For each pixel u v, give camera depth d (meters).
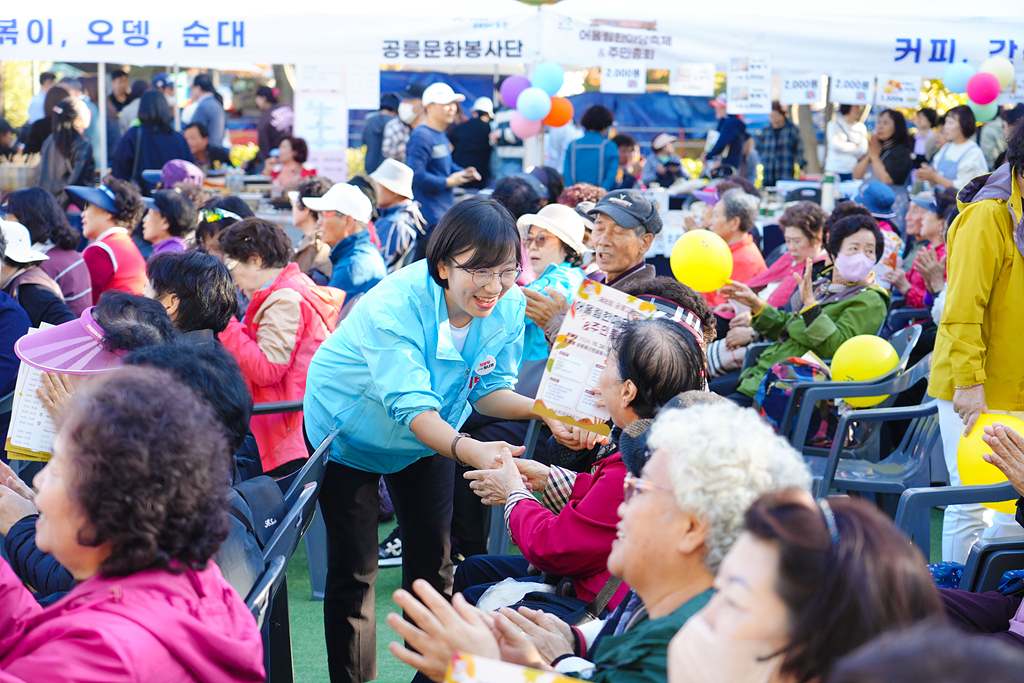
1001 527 3.17
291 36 5.42
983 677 0.75
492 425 3.59
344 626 2.80
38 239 4.33
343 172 6.78
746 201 5.52
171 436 1.40
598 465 2.18
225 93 11.93
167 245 5.00
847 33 5.67
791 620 1.10
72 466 1.38
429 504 2.89
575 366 2.38
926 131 9.70
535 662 1.59
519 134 6.57
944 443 3.30
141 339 2.25
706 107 12.95
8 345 3.22
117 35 5.36
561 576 2.24
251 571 1.81
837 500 1.21
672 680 1.16
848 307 4.58
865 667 0.78
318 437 2.81
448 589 2.98
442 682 1.48
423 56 5.46
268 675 2.09
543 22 5.41
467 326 2.71
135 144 7.98
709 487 1.35
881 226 5.89
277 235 3.69
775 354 4.59
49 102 8.52
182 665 1.36
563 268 3.88
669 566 1.42
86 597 1.40
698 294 2.92
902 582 1.11
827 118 9.75
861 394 4.11
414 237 5.82
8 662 1.38
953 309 3.04
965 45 5.70
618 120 12.90
